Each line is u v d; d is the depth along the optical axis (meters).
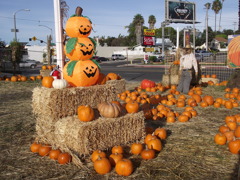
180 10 33.91
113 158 3.84
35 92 4.73
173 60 13.90
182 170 3.71
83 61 5.18
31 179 3.52
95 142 4.10
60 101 4.48
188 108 7.23
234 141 4.32
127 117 4.48
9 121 6.38
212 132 5.41
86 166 3.85
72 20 5.05
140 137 4.76
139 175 3.59
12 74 23.59
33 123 6.21
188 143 4.77
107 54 79.88
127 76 20.64
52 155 4.11
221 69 23.12
